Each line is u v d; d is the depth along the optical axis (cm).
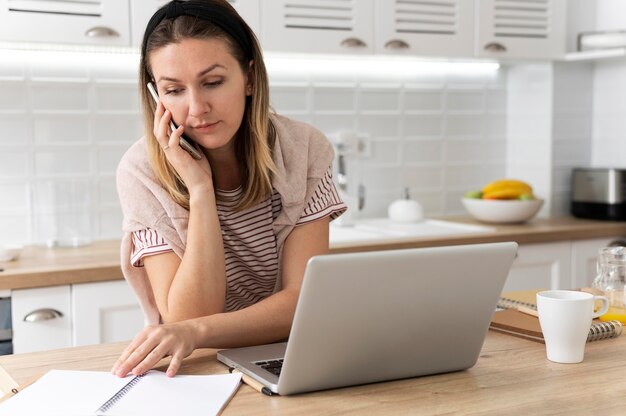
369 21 301
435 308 120
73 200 276
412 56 311
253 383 118
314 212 167
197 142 152
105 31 257
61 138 287
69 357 134
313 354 113
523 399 112
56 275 231
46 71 283
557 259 314
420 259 115
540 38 338
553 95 354
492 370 127
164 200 157
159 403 108
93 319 238
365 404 110
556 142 357
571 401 111
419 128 354
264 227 166
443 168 362
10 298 228
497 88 372
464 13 320
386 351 119
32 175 283
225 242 164
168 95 147
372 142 344
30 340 231
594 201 340
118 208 298
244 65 151
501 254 122
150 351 125
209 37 142
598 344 144
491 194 327
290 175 164
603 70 362
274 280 172
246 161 160
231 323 138
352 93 338
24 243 281
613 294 164
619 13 353
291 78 324
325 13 292
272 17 283
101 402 108
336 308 111
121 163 164
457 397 113
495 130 374
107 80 293
